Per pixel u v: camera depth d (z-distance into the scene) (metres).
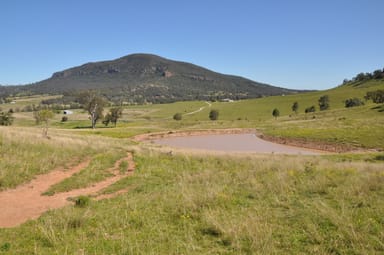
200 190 11.14
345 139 51.69
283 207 9.22
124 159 21.72
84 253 6.14
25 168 14.75
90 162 18.94
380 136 50.62
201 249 6.34
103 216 8.70
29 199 11.27
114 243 6.63
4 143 18.33
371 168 16.30
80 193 12.39
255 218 7.76
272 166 17.39
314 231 6.95
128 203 10.08
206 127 87.25
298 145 55.16
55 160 17.28
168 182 14.38
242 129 83.06
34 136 24.38
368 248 6.11
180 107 194.38
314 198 10.12
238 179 14.09
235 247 6.38
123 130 75.50
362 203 9.12
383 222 7.45
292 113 132.88
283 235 6.93
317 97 164.38
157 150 27.89
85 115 151.62
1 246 6.69
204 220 7.93
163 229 7.56
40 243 6.85
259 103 170.75
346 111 98.19
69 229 7.72
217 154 25.45
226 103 195.00
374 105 100.62
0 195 11.57
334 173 14.55
